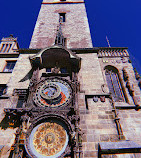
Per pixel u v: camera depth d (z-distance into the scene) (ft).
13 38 83.76
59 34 70.74
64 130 40.63
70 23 91.61
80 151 36.27
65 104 45.70
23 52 68.08
